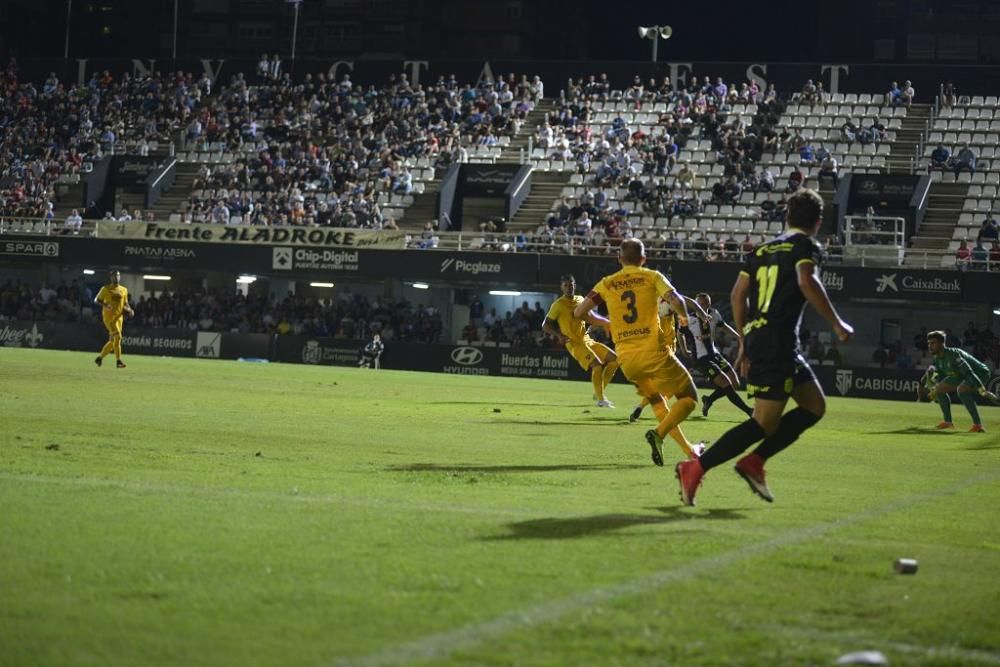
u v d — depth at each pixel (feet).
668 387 42.93
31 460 35.58
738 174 182.09
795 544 25.18
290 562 21.07
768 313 29.91
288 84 220.43
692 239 169.27
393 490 32.24
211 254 176.96
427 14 321.52
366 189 192.24
